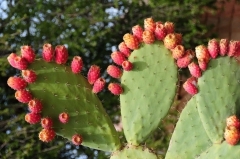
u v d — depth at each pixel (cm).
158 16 398
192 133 175
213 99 168
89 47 391
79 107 178
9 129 343
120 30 405
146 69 179
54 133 175
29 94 172
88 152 367
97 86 179
